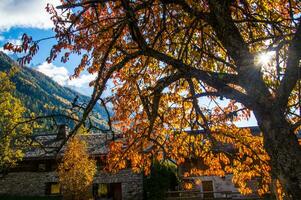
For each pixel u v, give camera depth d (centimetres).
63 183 2897
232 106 790
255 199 2955
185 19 696
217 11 516
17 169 3919
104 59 546
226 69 771
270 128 463
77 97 509
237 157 727
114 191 3728
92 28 668
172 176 3359
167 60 528
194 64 729
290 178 441
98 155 3634
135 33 562
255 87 486
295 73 470
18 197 3772
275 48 495
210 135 612
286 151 449
